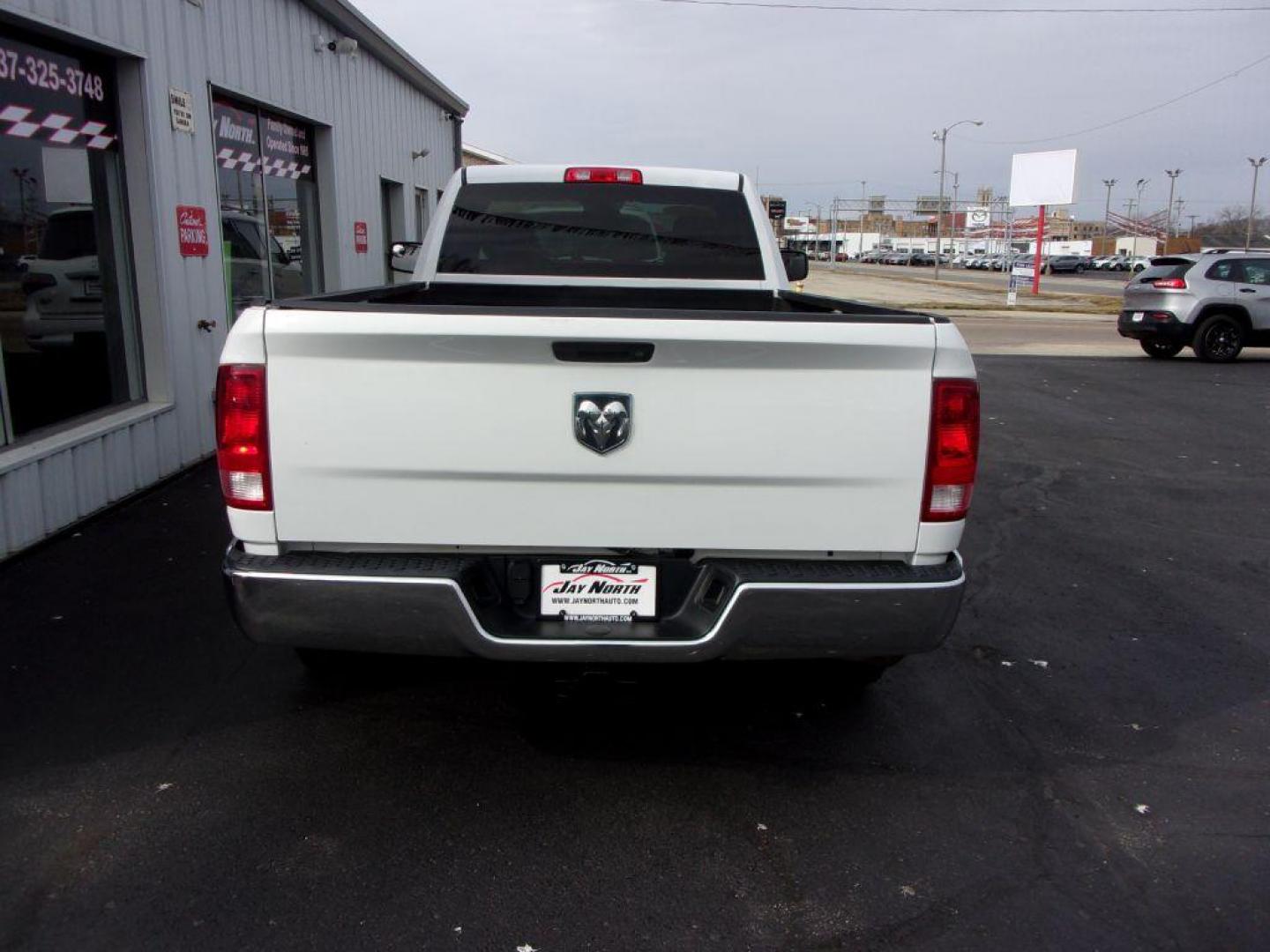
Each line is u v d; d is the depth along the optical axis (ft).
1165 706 13.51
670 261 17.62
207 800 10.58
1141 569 19.40
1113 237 408.26
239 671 13.70
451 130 59.93
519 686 13.48
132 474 21.85
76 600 15.99
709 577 10.15
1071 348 65.51
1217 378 49.88
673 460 9.64
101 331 22.03
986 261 290.15
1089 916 9.12
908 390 9.69
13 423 18.72
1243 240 343.26
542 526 9.78
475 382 9.42
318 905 8.95
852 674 13.28
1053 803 11.03
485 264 17.47
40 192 19.62
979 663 14.78
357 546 9.91
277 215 32.01
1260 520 23.12
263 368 9.45
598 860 9.75
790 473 9.73
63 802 10.46
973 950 8.63
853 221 455.63
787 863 9.81
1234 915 9.18
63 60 20.27
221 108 27.25
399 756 11.62
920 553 10.09
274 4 29.99
